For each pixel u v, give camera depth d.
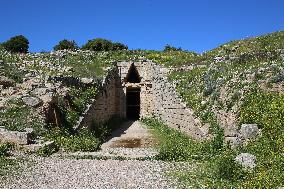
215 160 16.72
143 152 20.62
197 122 23.89
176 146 20.12
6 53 37.25
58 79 27.97
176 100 28.81
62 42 52.38
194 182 14.00
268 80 21.03
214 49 37.16
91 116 27.70
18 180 14.04
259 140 17.17
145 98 37.69
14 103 22.66
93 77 31.91
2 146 18.22
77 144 21.16
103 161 18.09
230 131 19.66
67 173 15.38
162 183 13.99
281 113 17.80
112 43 51.25
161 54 40.69
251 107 19.44
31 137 20.12
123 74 37.91
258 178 12.59
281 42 29.92
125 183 14.04
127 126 34.41
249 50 30.17
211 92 25.34
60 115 23.95
